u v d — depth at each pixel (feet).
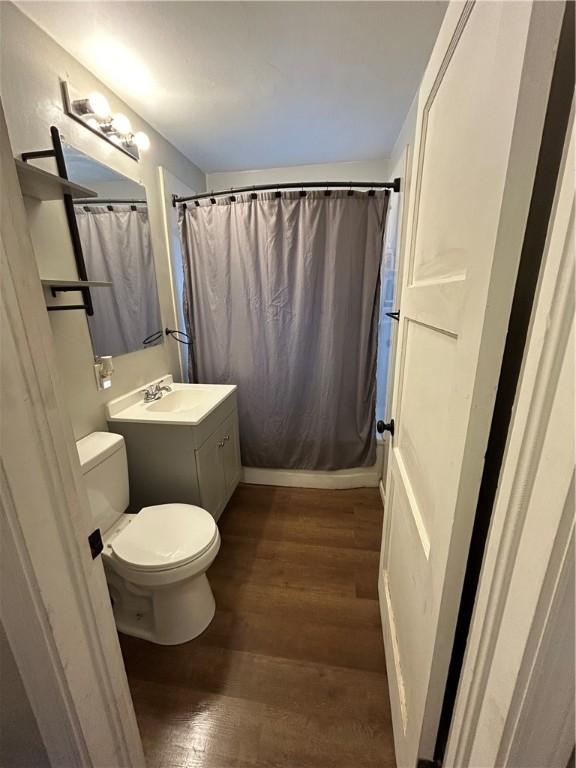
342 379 7.44
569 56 1.28
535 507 1.33
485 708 1.71
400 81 4.99
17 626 1.76
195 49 4.30
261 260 6.96
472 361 1.71
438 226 2.45
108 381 5.18
